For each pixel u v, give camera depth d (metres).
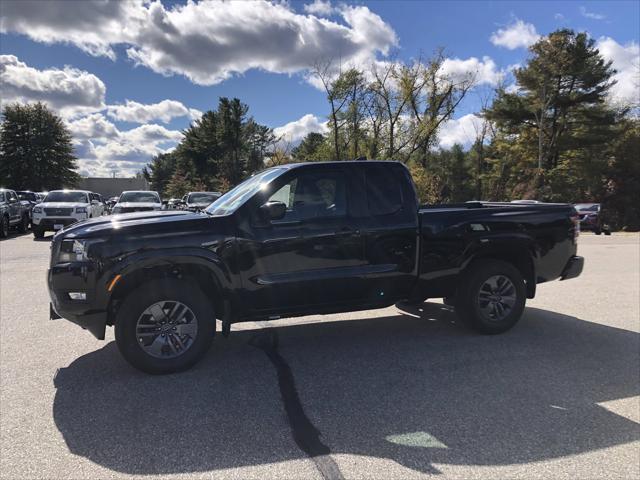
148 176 120.06
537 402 3.79
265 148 67.06
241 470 2.82
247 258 4.46
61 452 3.00
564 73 40.00
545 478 2.78
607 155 44.28
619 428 3.39
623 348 5.12
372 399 3.80
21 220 20.17
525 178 44.66
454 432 3.29
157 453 2.99
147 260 4.16
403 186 5.11
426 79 29.77
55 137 62.34
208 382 4.12
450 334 5.57
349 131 30.66
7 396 3.80
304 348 5.05
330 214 4.79
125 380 4.15
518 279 5.49
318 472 2.80
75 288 4.08
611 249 15.81
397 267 5.00
